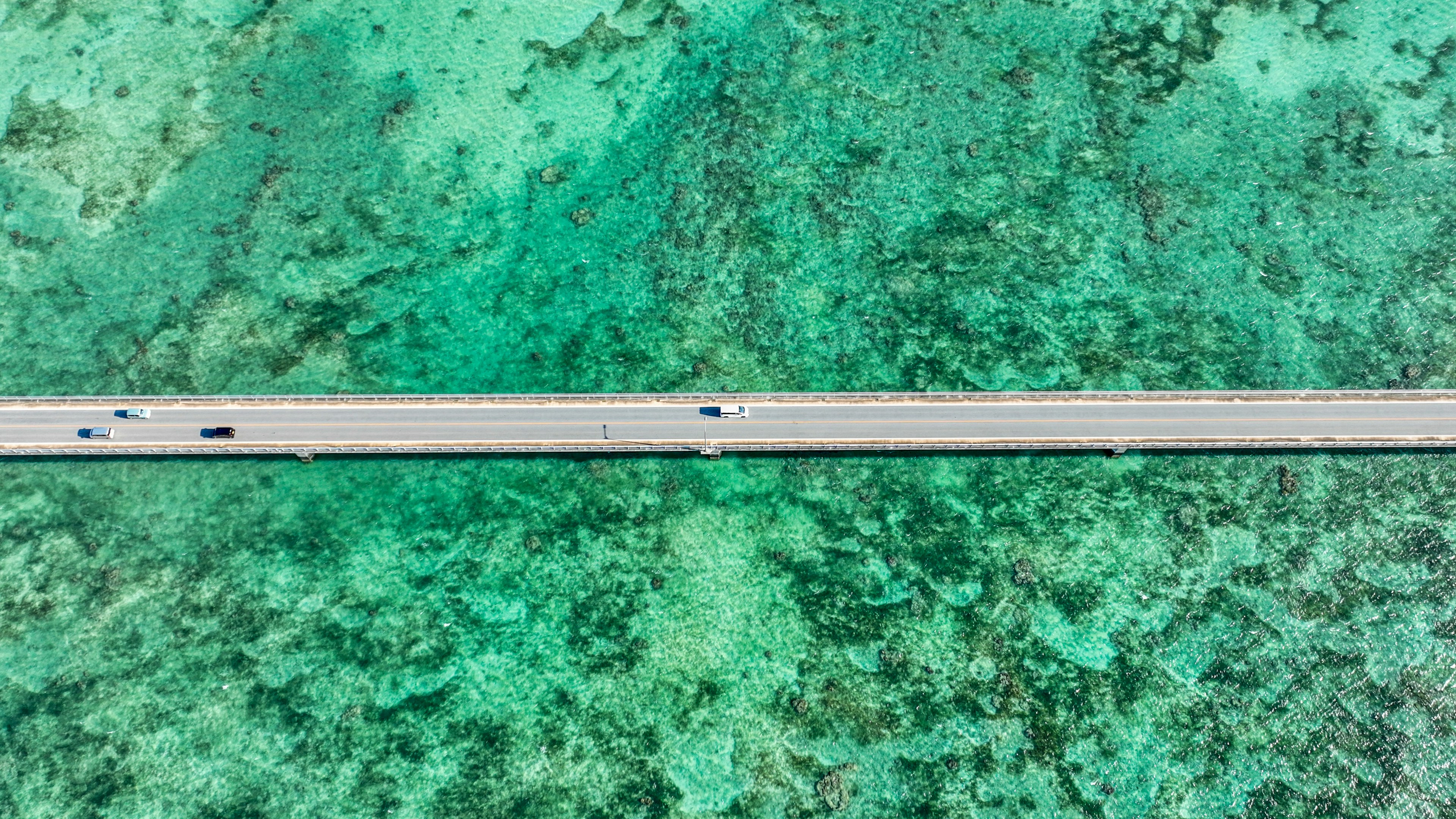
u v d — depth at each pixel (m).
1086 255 85.44
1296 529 75.12
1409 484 76.25
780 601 73.25
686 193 88.56
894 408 77.19
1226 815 67.00
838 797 66.56
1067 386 80.38
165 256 84.12
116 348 80.69
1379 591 72.88
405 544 74.75
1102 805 67.12
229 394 78.81
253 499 75.69
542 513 75.94
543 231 87.06
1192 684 70.44
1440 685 70.00
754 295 84.69
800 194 88.69
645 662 71.06
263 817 66.06
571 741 68.50
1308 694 70.06
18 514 74.50
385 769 67.44
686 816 66.31
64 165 86.50
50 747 67.62
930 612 72.75
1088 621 72.44
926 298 84.19
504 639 71.62
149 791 66.69
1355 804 67.12
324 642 71.12
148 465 76.19
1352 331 82.25
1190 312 83.19
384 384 80.31
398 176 88.31
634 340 82.62
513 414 76.81
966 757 68.19
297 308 82.50
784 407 77.31
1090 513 76.00
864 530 75.75
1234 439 75.50
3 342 80.56
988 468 77.69
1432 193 87.31
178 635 71.12
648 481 76.94
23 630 71.00
